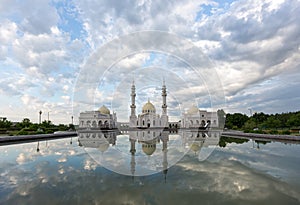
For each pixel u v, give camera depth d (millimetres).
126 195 6996
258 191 7363
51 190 7484
